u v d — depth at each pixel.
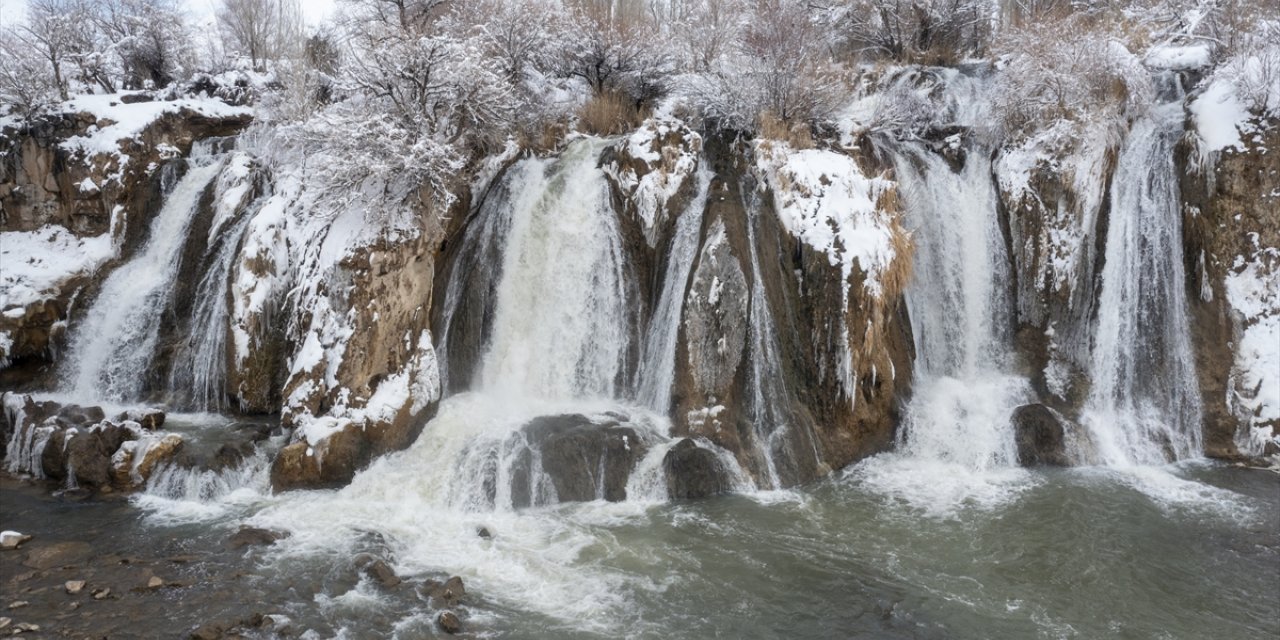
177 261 16.95
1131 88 16.77
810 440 13.62
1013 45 20.12
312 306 14.16
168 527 10.98
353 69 15.98
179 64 26.58
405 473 12.46
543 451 12.46
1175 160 15.78
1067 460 13.80
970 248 16.80
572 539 10.88
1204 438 14.38
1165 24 21.67
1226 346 14.87
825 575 10.00
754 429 13.52
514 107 17.33
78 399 15.62
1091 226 15.84
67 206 18.89
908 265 14.81
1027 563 10.40
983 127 17.67
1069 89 16.69
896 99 18.94
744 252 14.62
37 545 10.38
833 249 14.20
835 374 13.93
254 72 25.50
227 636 8.23
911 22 24.05
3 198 18.98
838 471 13.48
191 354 15.59
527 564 10.16
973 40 24.72
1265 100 15.38
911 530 11.32
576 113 19.50
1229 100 15.88
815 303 14.23
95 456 12.43
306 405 13.35
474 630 8.58
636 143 16.30
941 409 14.71
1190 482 13.08
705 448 12.95
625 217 16.17
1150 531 11.31
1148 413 14.67
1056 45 17.28
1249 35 17.23
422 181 14.88
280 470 12.35
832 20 24.48
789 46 18.36
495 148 17.30
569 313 15.67
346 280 13.84
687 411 13.66
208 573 9.63
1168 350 14.94
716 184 15.95
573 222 16.33
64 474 12.54
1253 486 12.90
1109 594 9.67
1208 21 19.31
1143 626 9.00
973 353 16.16
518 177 17.03
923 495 12.55
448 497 11.92
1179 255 15.37
